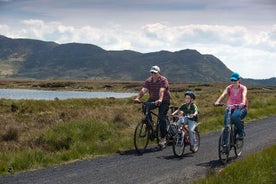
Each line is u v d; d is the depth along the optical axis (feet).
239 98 37.63
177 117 42.78
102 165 35.14
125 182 28.91
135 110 86.07
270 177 28.22
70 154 38.60
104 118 67.56
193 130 41.50
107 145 43.32
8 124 56.44
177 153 39.60
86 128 51.39
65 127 50.24
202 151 43.37
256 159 32.60
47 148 42.70
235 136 38.70
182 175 31.35
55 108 97.50
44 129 52.65
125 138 47.96
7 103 95.50
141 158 38.73
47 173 31.78
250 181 26.35
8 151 39.99
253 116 81.66
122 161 37.06
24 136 48.93
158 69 44.21
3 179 29.60
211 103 110.32
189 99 42.06
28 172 32.17
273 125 68.33
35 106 94.79
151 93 44.86
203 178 27.84
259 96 156.25
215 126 65.16
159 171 32.76
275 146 38.91
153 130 44.01
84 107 97.66
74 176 30.71
